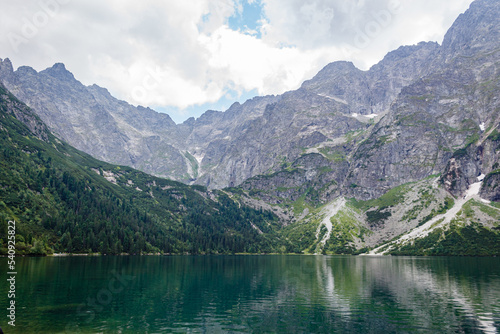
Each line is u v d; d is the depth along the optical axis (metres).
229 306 71.50
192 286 99.12
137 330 53.00
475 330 54.06
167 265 170.62
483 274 136.12
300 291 91.56
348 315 63.91
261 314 64.50
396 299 80.31
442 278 122.19
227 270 151.12
